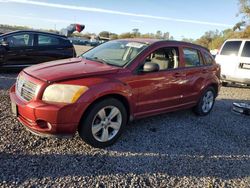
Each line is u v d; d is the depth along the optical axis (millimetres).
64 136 3914
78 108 3842
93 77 4113
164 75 5074
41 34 10258
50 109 3703
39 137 4414
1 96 6566
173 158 4180
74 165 3688
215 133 5449
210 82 6367
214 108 7402
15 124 4828
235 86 11984
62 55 10648
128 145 4465
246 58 10148
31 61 10031
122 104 4410
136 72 4602
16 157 3742
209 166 4062
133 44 5191
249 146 4973
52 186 3193
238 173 3959
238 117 6793
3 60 9430
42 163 3658
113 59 4902
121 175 3564
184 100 5734
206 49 6531
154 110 5078
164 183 3498
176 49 5512
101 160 3895
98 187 3266
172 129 5391
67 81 3883
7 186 3107
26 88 4062
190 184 3541
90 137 4102
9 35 9609
